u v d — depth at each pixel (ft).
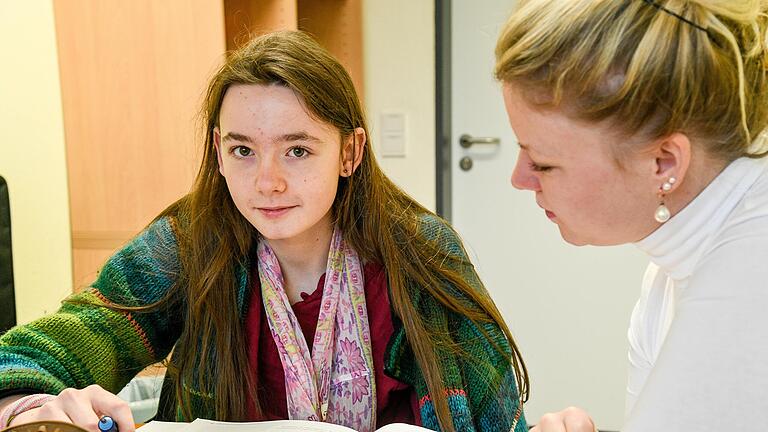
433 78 7.93
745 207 1.87
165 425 2.54
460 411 2.73
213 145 2.84
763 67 1.89
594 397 8.42
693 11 1.76
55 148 5.46
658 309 2.44
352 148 2.81
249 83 2.52
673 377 1.71
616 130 1.81
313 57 2.63
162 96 5.70
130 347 2.90
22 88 5.37
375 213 2.92
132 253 3.02
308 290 2.94
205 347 2.85
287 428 2.47
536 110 1.89
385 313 2.92
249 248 2.93
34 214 5.45
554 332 8.40
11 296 4.14
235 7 6.34
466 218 8.41
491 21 7.95
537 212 8.25
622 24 1.76
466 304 2.93
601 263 8.14
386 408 2.96
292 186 2.57
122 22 5.68
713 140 1.84
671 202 1.95
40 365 2.63
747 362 1.62
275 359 2.86
